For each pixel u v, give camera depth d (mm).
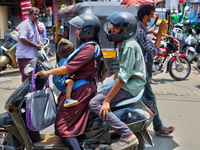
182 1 12758
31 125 2486
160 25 3252
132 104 2709
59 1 13578
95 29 2492
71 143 2490
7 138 2705
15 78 7301
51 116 2555
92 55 2469
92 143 2627
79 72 2537
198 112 4688
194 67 8797
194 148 3408
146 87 3480
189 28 8961
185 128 4020
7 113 2746
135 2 3043
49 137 2779
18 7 10195
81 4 4602
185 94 5758
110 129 2578
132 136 2457
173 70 7379
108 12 4500
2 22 9039
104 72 2711
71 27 4484
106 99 2484
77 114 2541
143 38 3152
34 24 4934
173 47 6848
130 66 2443
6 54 7703
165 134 3777
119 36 2459
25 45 4824
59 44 2570
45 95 2555
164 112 4668
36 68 2602
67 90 2506
